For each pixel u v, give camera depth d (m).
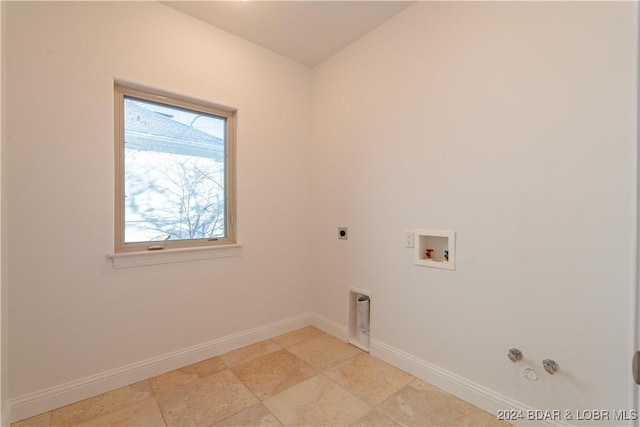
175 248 2.06
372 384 1.85
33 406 1.53
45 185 1.57
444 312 1.79
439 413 1.58
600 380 1.25
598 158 1.24
